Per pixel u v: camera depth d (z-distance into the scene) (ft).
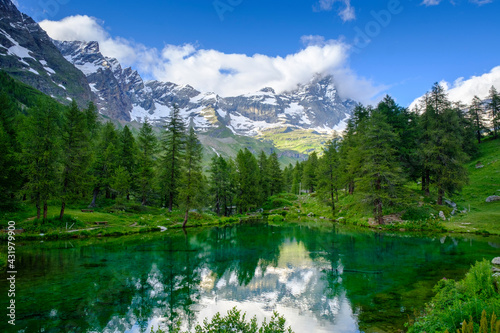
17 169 120.47
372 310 42.32
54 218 119.03
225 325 28.96
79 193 128.36
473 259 69.51
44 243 98.07
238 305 46.70
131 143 201.36
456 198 159.53
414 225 120.37
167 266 71.56
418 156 144.56
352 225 147.02
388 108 159.22
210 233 130.41
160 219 159.12
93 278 60.49
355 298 47.80
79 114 128.36
